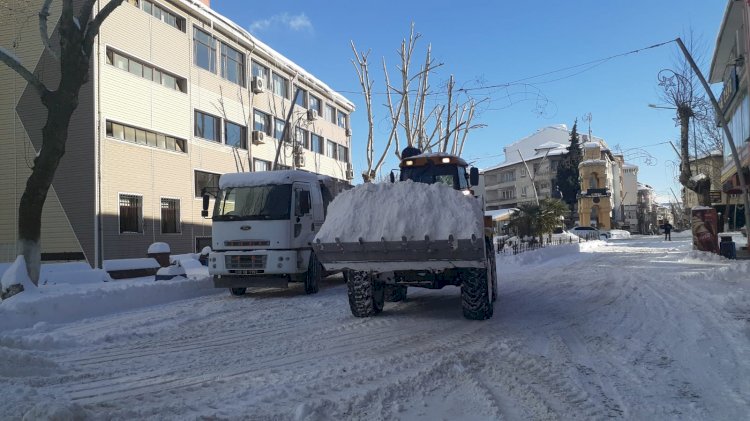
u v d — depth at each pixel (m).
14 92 21.08
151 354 6.43
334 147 43.78
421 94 24.28
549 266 19.75
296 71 36.50
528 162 75.31
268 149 33.25
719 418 3.90
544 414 4.07
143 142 23.05
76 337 7.47
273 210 11.85
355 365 5.53
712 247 19.44
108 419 3.91
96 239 20.12
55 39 20.48
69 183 20.47
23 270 10.95
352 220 7.71
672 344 6.31
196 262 20.19
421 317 8.48
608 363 5.54
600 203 58.03
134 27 22.53
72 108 11.94
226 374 5.35
